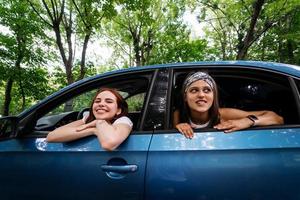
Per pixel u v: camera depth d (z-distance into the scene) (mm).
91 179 2125
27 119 2463
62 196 2195
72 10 15219
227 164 1894
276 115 2088
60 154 2246
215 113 2191
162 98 2221
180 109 2273
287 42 17547
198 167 1932
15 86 22594
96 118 2318
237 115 2266
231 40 23547
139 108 2543
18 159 2352
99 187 2100
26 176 2307
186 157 1969
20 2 16156
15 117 2445
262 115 2109
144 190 2000
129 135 2152
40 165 2277
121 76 2451
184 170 1949
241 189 1846
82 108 2906
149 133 2123
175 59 24969
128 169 2039
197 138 2016
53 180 2227
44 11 16500
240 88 2498
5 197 2371
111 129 2145
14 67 18953
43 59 19500
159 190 1973
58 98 2512
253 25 11797
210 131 2031
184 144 2008
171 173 1967
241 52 12438
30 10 16859
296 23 15750
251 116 2041
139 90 2520
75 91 2512
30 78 19672
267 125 1971
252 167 1851
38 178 2270
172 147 2016
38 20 17125
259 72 2207
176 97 2318
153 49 25969
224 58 23891
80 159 2184
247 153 1884
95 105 2346
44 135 2400
